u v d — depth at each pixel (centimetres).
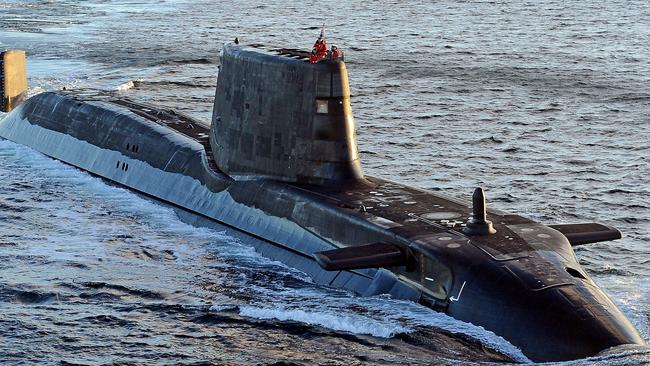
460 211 11425
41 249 12462
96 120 16950
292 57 12525
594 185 16000
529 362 9212
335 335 9869
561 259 10169
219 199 13400
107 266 11881
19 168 16550
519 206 14825
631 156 17962
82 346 9662
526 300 9556
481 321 9744
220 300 10825
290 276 11538
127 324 10188
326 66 12125
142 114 16750
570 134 19800
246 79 12912
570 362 9006
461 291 9962
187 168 14438
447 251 10200
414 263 10419
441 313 10106
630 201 15062
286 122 12469
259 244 12419
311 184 12406
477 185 16012
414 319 10050
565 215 14375
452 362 9231
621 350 9000
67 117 17650
